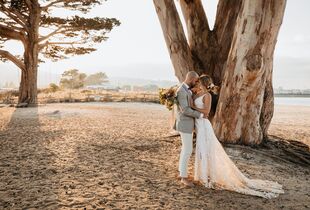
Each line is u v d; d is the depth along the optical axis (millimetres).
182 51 9117
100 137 9891
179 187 4938
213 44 9328
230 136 8344
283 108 35000
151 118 17719
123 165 6242
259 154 7809
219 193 4742
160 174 5695
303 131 13922
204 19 9578
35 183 4855
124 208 3951
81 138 9570
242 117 8234
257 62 7559
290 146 8875
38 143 8508
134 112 22031
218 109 8508
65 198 4219
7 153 7098
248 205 4289
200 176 5035
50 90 56281
